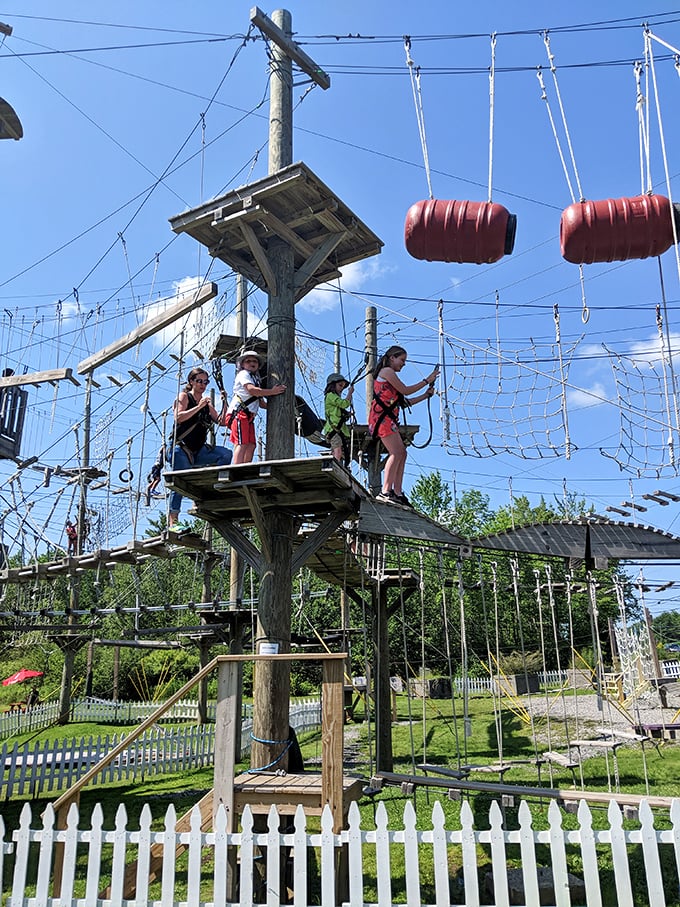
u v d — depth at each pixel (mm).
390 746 11805
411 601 31781
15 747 13531
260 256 8117
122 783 14422
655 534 9766
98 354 9961
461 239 5871
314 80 8891
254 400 7914
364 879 7055
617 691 22125
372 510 8320
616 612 30562
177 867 7535
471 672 30906
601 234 5625
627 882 4887
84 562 10477
